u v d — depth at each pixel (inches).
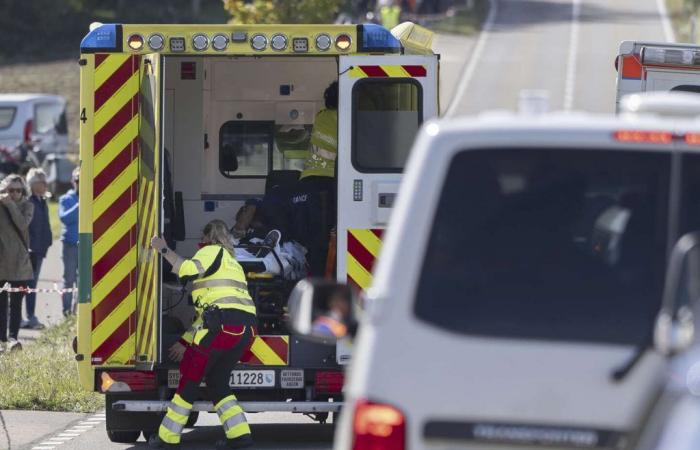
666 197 619.5
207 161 1630.2
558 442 594.6
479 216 612.4
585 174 619.5
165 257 1280.8
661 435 525.7
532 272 609.6
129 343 1280.8
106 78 1273.4
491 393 596.7
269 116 1635.1
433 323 601.0
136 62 1273.4
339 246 1269.7
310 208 1459.2
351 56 1264.8
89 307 1278.3
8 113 4606.3
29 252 2005.4
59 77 6845.5
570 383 596.7
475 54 6643.7
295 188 1489.9
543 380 596.7
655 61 1573.6
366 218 1267.2
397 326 601.0
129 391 1295.5
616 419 593.3
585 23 7829.7
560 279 609.3
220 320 1266.0
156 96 1259.8
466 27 7534.5
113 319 1280.8
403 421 596.1
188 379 1275.8
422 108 1266.0
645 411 550.9
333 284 644.1
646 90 1579.7
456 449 596.1
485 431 595.5
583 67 6230.3
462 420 596.7
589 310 604.7
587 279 609.6
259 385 1312.7
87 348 1278.3
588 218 615.2
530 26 7760.8
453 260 608.1
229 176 1633.9
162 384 1326.3
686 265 603.8
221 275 1279.5
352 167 1266.0
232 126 1635.1
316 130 1467.8
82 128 1275.8
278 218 1466.5
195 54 1267.2
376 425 595.5
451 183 614.5
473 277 607.2
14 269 1972.2
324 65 1640.0
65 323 2217.0
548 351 597.6
